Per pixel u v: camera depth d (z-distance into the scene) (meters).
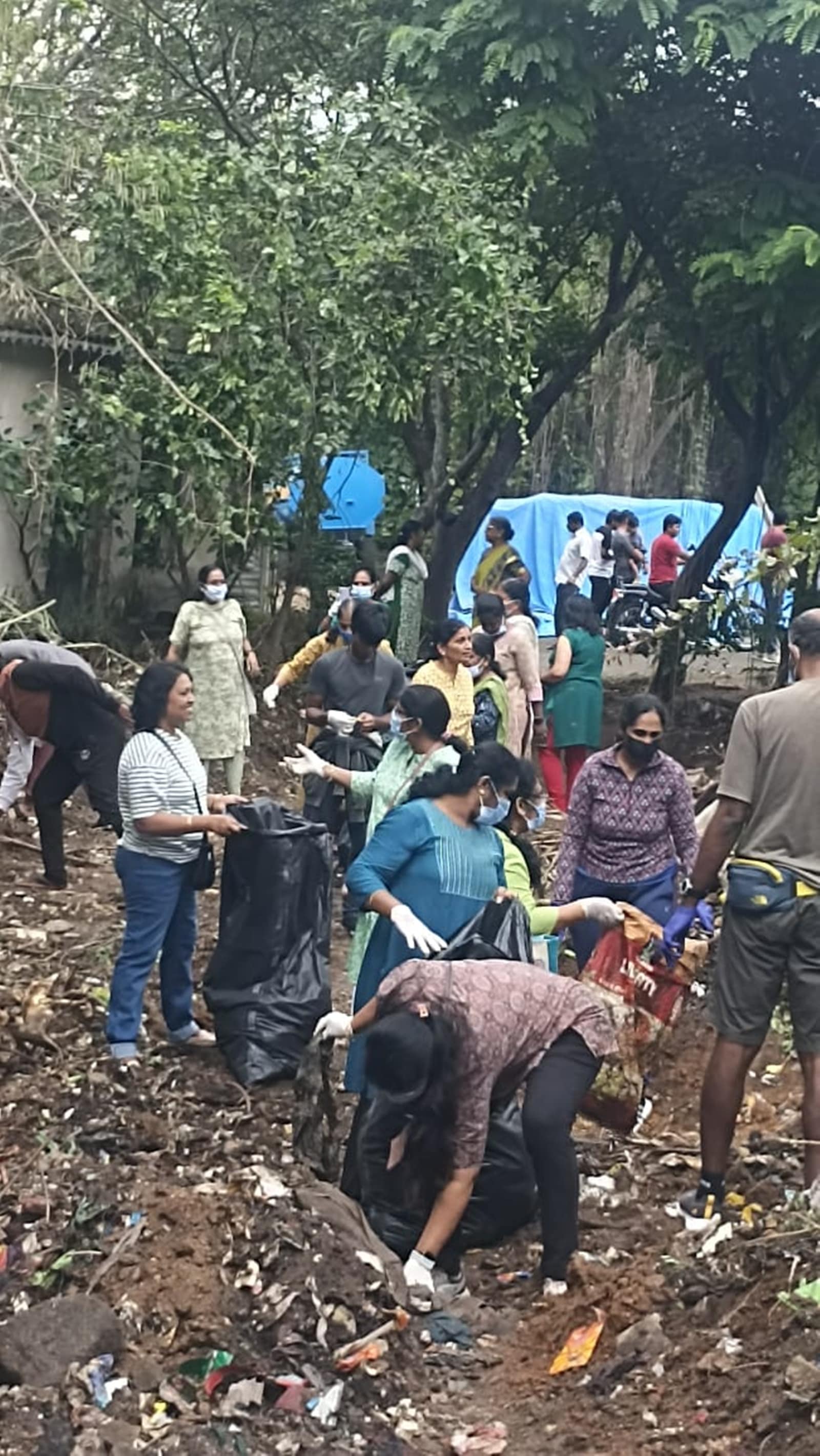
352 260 14.21
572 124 15.69
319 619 16.56
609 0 15.07
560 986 5.11
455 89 16.05
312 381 14.47
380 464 19.88
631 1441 4.14
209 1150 5.86
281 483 15.03
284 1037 6.52
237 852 6.62
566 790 11.97
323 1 18.19
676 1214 5.56
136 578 16.09
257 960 6.57
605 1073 5.73
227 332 14.03
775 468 21.53
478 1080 4.88
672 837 7.02
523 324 15.62
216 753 10.78
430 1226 5.01
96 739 9.01
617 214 18.84
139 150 14.24
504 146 15.95
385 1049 4.73
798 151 16.98
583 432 36.62
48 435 14.52
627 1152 6.20
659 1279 4.89
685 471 35.59
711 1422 4.15
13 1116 6.13
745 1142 6.24
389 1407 4.40
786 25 15.18
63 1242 5.02
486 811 5.82
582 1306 4.84
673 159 17.23
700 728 16.44
